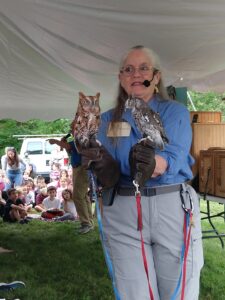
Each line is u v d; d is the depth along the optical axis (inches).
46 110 398.6
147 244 88.0
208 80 299.1
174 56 218.8
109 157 82.9
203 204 447.5
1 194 374.9
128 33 181.5
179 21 165.8
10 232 298.8
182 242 86.5
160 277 88.9
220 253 238.4
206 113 232.1
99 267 211.0
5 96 340.8
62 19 170.1
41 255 234.2
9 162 436.8
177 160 83.8
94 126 80.8
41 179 410.9
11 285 173.3
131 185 86.7
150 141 77.4
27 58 233.0
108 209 89.5
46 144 623.5
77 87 309.7
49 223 331.3
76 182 287.4
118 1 149.2
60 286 183.0
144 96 89.6
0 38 205.0
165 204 86.0
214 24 167.8
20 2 157.5
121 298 87.5
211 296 172.6
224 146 216.7
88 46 202.5
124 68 90.5
